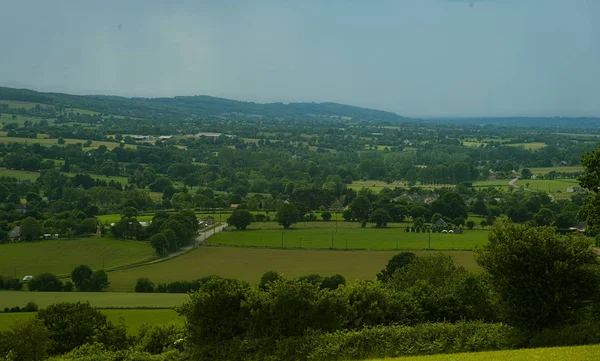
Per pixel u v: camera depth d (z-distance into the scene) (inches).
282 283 1533.0
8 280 3366.1
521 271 1350.9
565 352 1117.1
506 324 1428.4
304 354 1391.5
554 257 1344.7
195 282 3257.9
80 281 3312.0
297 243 4340.6
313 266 3580.2
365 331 1428.4
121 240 4397.1
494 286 1405.0
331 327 1518.2
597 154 1569.9
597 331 1257.4
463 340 1364.4
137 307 2726.4
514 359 1083.3
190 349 1533.0
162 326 1876.2
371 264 3580.2
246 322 1515.7
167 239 4089.6
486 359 1107.9
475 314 1648.6
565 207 5172.2
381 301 1630.2
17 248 4178.2
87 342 1731.1
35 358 1595.7
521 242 1353.3
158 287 3238.2
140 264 3782.0
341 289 1702.8
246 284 1601.9
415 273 2206.0
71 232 4618.6
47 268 3683.6
